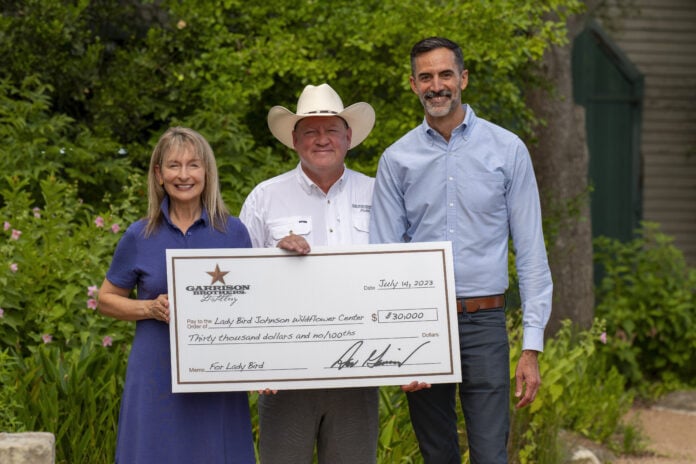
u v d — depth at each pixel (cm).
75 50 793
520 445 621
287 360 395
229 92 768
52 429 486
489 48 767
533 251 426
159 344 390
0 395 485
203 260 391
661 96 1288
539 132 945
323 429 422
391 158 435
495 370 421
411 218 435
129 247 394
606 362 961
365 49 753
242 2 806
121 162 736
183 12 791
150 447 384
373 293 400
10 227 608
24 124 709
